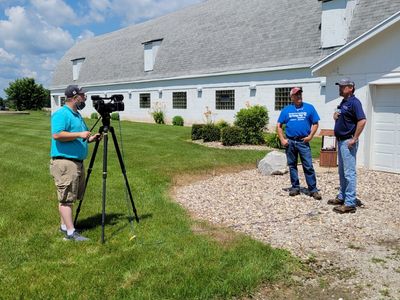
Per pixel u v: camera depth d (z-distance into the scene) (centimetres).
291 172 807
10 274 457
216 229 619
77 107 552
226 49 2497
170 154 1358
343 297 421
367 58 1065
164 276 450
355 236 587
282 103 2109
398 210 704
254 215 693
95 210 706
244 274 453
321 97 1902
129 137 1867
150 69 3117
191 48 2805
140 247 535
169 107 2908
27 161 1230
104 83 3594
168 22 3375
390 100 1054
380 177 983
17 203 749
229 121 2430
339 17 1853
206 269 466
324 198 783
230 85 2397
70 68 4475
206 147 1562
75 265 481
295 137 783
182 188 935
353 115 675
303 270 480
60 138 526
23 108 5303
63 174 540
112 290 423
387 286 443
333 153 1119
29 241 559
